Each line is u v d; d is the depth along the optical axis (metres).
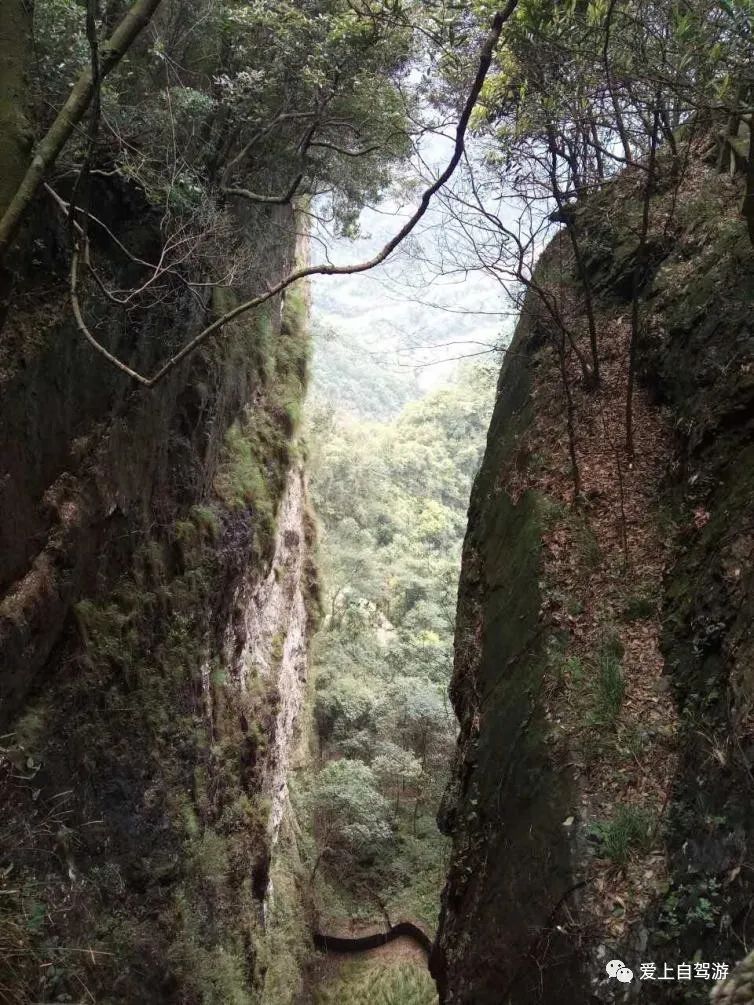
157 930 7.53
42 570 6.39
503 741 5.42
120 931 6.75
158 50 6.61
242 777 11.28
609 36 4.80
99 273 6.79
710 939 3.51
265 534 12.54
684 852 3.94
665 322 6.62
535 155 5.67
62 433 6.69
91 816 6.95
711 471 5.31
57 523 6.57
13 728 6.22
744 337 5.52
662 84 4.66
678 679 4.70
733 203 6.73
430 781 18.03
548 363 7.79
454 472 33.97
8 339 5.85
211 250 7.62
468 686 6.64
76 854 6.57
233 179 9.00
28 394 6.02
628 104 5.45
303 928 14.03
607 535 5.85
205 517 10.26
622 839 4.14
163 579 9.03
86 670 7.20
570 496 6.26
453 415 35.19
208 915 9.08
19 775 6.05
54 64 5.66
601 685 4.86
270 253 12.44
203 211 7.13
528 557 6.09
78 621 7.11
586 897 4.05
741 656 4.16
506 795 5.12
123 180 6.72
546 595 5.68
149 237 7.43
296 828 15.56
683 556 5.24
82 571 7.20
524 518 6.48
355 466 29.83
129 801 7.58
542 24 4.86
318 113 7.47
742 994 1.95
